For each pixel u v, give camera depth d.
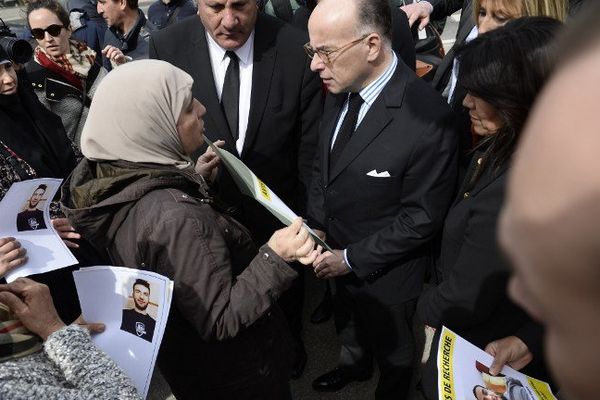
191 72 2.40
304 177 2.62
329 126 2.06
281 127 2.43
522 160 0.21
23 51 2.27
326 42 1.75
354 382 2.67
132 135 1.39
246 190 1.84
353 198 1.96
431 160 1.76
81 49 3.05
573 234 0.19
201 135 1.56
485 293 1.44
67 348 1.09
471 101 1.47
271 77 2.37
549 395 1.39
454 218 1.60
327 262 2.06
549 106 0.20
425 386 1.79
